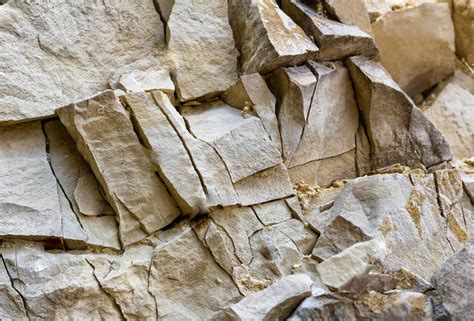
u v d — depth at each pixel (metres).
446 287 2.36
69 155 2.81
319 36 3.19
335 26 3.30
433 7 4.21
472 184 3.17
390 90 3.27
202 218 2.72
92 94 3.01
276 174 2.96
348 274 2.15
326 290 2.36
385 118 3.33
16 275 2.45
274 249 2.79
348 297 2.21
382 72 3.35
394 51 4.18
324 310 2.20
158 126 2.72
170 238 2.70
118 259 2.61
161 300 2.58
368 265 2.17
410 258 2.70
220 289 2.64
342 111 3.32
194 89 3.16
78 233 2.61
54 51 2.96
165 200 2.72
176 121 2.76
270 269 2.75
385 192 2.79
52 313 2.42
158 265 2.61
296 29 3.24
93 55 3.06
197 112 3.17
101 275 2.54
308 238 2.87
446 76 4.46
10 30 2.87
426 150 3.39
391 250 2.66
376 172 3.21
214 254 2.66
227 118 3.05
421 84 4.44
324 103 3.21
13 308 2.41
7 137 2.77
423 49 4.23
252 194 2.88
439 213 2.93
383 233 2.67
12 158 2.72
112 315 2.51
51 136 2.85
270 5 3.25
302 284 2.36
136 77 3.06
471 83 4.44
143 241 2.69
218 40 3.28
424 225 2.81
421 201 2.86
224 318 2.39
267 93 3.08
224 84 3.22
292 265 2.76
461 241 2.94
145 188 2.70
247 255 2.77
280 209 2.93
